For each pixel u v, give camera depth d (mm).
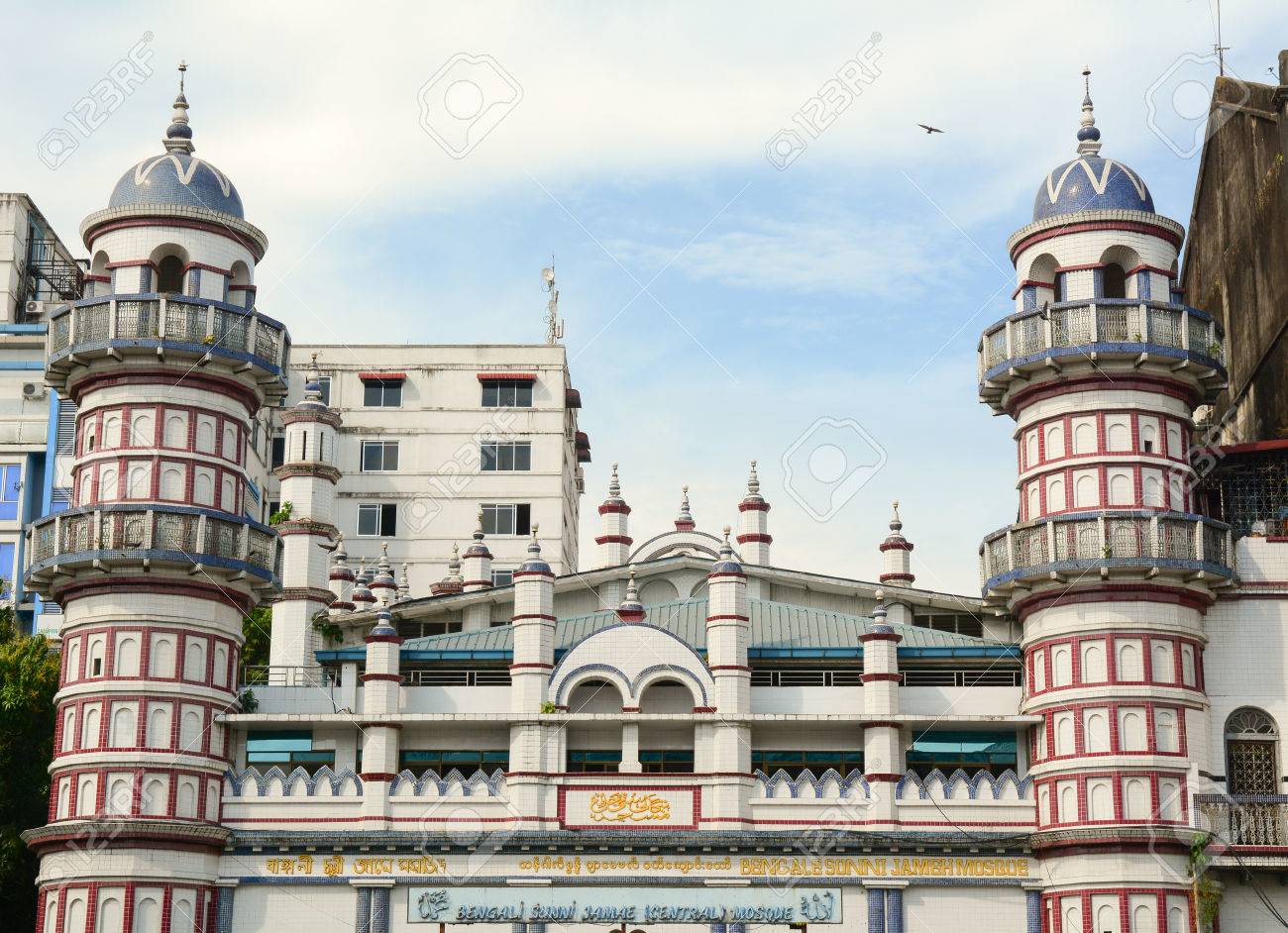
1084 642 58562
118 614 58844
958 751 62094
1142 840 56219
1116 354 58531
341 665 65312
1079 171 61562
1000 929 58844
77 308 59875
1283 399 66000
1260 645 59438
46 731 67812
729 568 62125
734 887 59188
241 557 59562
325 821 60312
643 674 61438
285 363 62688
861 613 69000
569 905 59188
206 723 59500
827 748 62281
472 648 64125
